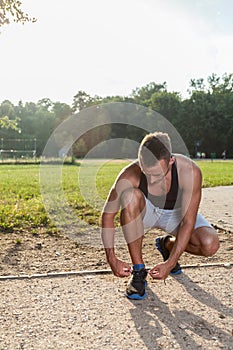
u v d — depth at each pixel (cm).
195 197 298
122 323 259
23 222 557
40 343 232
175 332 248
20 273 357
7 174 1630
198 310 280
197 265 377
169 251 353
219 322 262
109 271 359
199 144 5428
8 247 437
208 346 231
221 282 335
